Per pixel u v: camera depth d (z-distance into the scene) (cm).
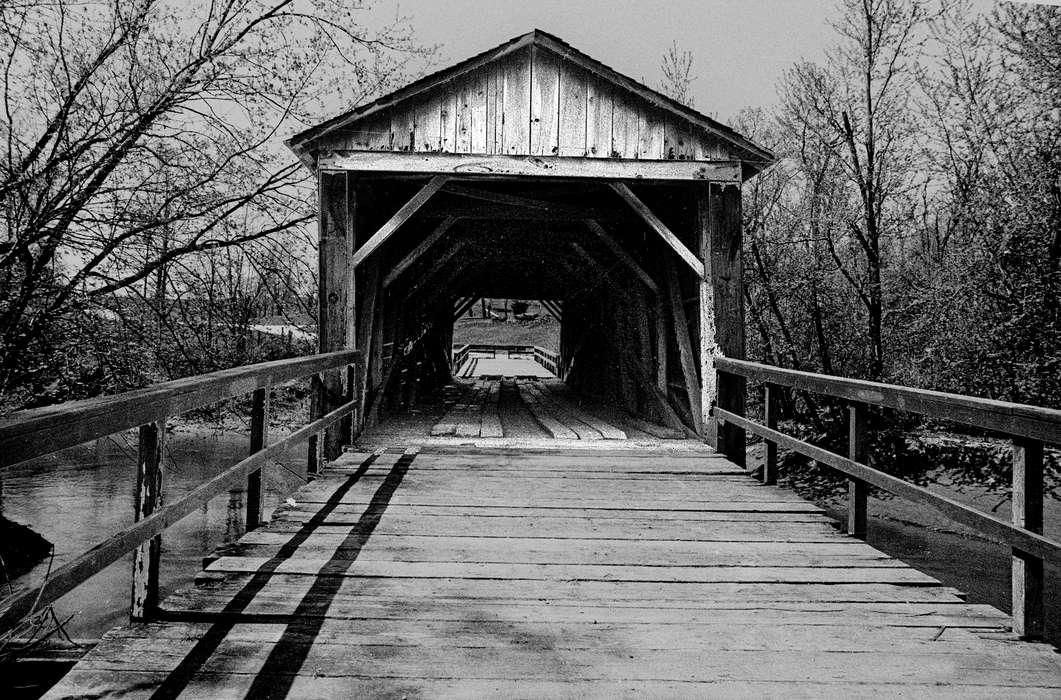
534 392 1479
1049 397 1028
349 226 706
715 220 727
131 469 1241
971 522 315
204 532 931
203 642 277
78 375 750
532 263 1169
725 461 673
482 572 365
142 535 259
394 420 940
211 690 239
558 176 718
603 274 964
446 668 259
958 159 1205
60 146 686
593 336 1370
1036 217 1016
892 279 1344
